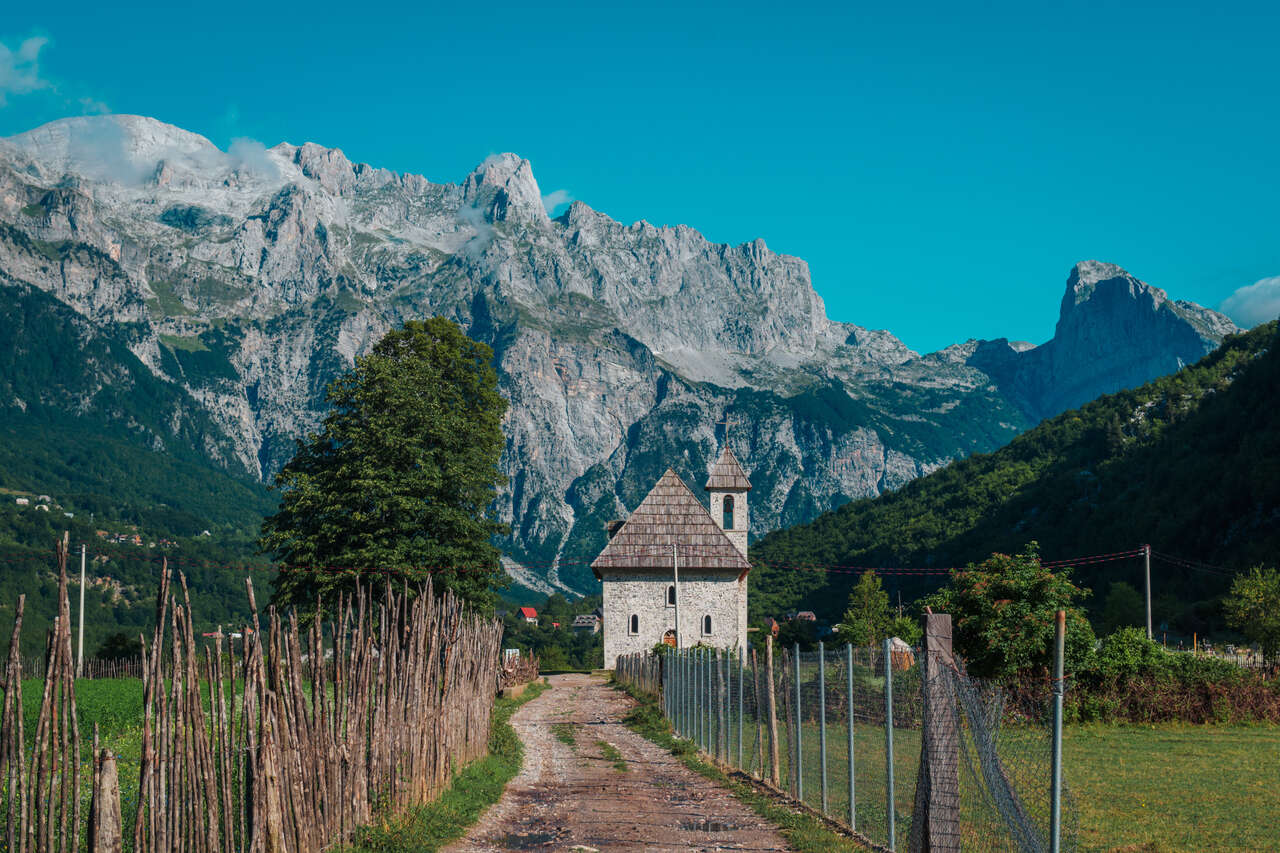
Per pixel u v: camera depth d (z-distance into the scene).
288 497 47.31
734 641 78.25
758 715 22.52
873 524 178.88
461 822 16.88
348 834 14.09
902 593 146.50
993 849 12.34
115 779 9.74
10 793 9.21
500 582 50.97
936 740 13.05
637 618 78.62
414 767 17.11
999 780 12.15
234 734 12.02
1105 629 89.06
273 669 12.48
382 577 44.12
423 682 18.08
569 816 18.03
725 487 84.69
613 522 88.44
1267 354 142.50
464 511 49.22
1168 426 151.75
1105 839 16.36
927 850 12.81
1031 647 31.77
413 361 51.88
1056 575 32.72
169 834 10.38
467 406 59.19
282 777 12.25
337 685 14.27
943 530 159.38
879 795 15.62
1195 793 20.72
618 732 34.78
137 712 30.03
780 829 16.83
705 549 79.38
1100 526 132.25
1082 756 26.20
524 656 70.94
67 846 9.73
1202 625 86.12
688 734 31.28
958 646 32.47
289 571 45.66
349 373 49.88
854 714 16.77
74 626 124.94
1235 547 109.25
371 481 45.12
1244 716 33.12
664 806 19.11
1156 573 113.56
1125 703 33.19
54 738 9.66
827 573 166.00
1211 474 124.62
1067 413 191.25
